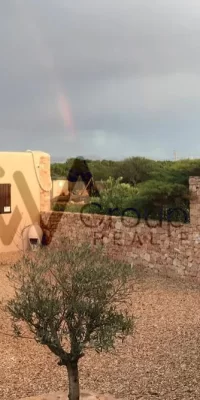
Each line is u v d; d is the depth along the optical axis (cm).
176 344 779
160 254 1338
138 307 1016
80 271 481
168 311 988
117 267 501
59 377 662
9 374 676
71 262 489
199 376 635
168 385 612
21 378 660
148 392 593
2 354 763
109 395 573
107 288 487
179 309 1002
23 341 825
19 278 514
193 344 773
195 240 1230
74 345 487
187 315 958
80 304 477
